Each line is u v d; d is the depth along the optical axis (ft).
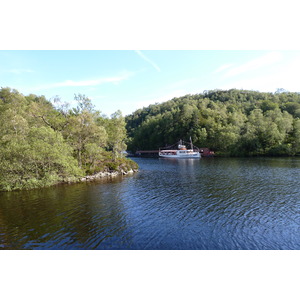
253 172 143.74
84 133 140.26
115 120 181.78
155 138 455.63
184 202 78.23
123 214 66.49
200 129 375.04
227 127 333.21
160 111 623.77
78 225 58.29
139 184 111.45
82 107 171.63
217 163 212.02
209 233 53.52
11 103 161.17
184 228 56.34
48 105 172.86
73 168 119.55
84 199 83.05
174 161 254.06
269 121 322.96
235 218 62.64
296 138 278.26
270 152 285.02
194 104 504.02
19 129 120.26
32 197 86.17
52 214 66.54
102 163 153.79
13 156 102.99
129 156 392.68
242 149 307.58
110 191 95.96
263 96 554.05
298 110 374.63
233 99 546.26
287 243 48.44
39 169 111.34
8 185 99.30
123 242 48.83
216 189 97.14
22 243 48.14
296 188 95.76
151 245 47.50
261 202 76.74
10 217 64.18
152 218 63.21
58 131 138.10
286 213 65.98
